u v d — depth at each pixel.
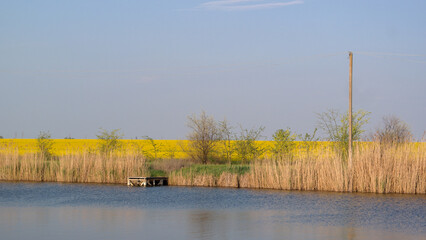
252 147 56.44
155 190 41.84
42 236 21.91
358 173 39.69
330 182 40.31
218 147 56.84
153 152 69.94
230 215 28.12
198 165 50.78
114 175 49.28
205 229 23.67
